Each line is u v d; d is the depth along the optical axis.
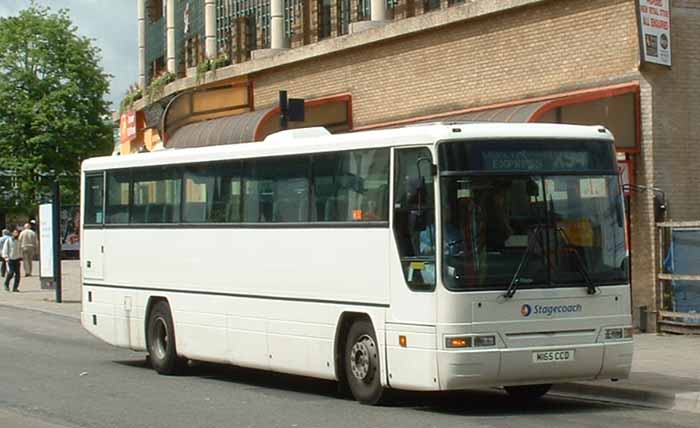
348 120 29.28
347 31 31.62
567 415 13.55
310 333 15.30
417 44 26.86
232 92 34.41
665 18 21.27
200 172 17.61
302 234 15.45
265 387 16.83
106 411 14.12
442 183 13.34
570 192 13.83
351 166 14.68
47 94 72.56
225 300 16.98
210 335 17.30
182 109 34.53
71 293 39.00
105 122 74.56
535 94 23.52
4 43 72.19
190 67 40.00
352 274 14.56
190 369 19.39
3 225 76.75
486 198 13.42
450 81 25.88
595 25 22.12
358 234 14.46
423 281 13.41
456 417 13.41
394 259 13.84
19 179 73.06
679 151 21.45
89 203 20.39
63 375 18.31
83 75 73.38
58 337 25.38
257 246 16.31
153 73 47.81
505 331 13.23
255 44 36.50
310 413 13.81
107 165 19.89
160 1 47.84
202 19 39.97
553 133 13.89
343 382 15.05
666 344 19.72
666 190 21.33
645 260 21.38
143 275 18.91
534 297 13.38
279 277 15.87
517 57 23.95
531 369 13.29
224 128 30.66
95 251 20.14
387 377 13.97
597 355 13.62
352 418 13.34
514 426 12.58
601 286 13.73
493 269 13.29
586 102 21.05
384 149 14.16
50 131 72.62
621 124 21.27
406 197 13.74
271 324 16.02
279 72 32.44
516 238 13.45
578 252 13.70
